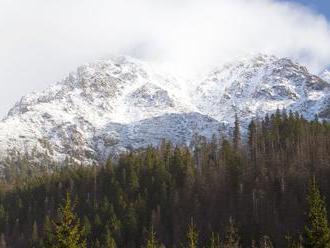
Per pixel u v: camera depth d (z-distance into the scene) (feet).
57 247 283.18
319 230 360.28
